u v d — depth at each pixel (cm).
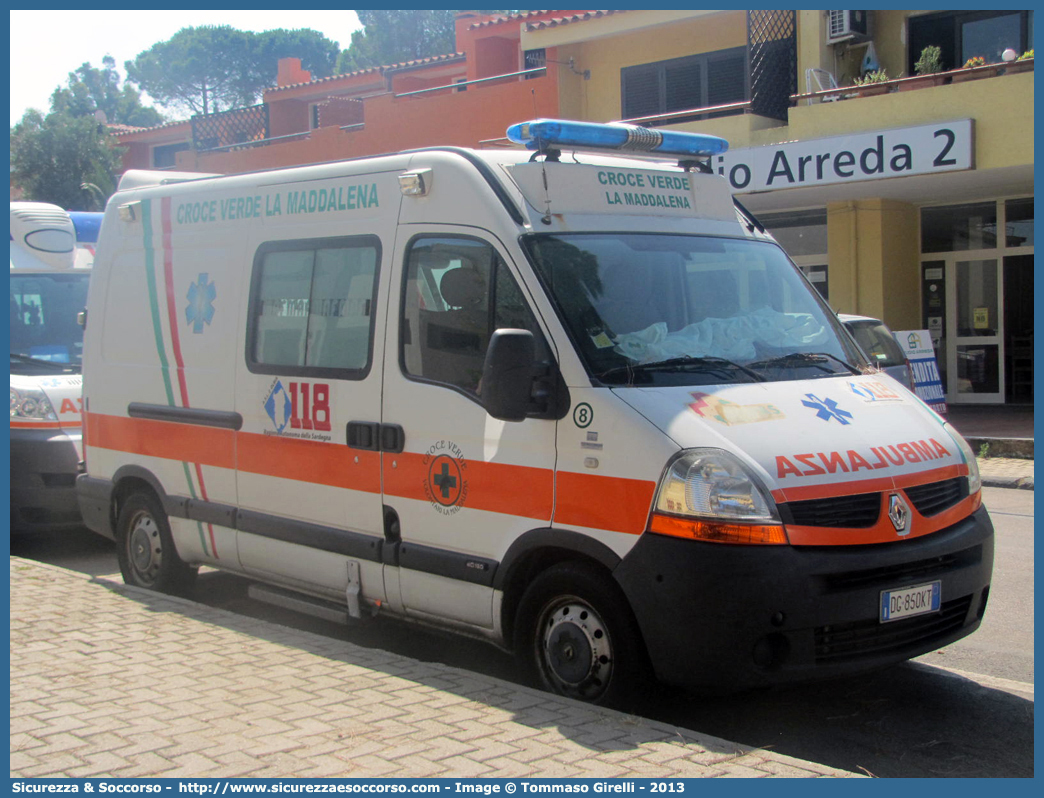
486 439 505
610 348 482
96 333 764
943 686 531
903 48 1759
